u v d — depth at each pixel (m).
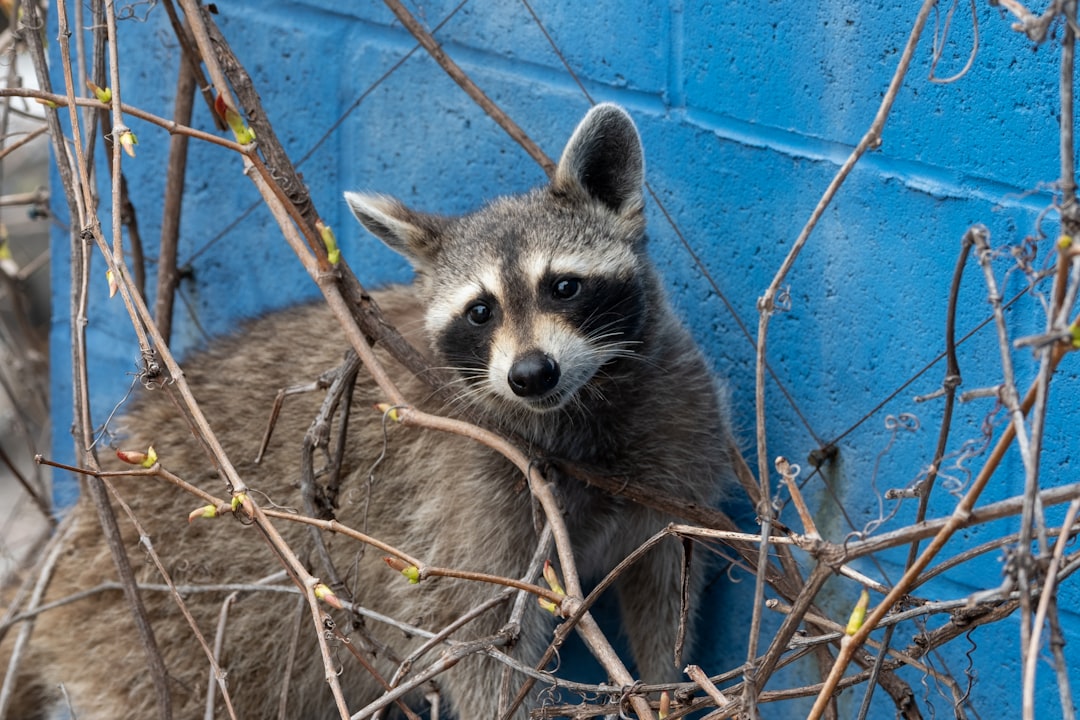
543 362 2.73
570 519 3.13
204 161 4.09
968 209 2.62
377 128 3.76
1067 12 1.58
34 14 3.08
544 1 3.31
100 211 4.29
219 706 3.45
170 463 3.48
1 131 3.61
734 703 2.02
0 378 4.32
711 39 3.01
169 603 3.42
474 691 3.11
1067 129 1.63
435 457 3.17
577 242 2.91
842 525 2.98
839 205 2.85
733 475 3.16
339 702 2.11
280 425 3.39
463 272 2.98
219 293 4.20
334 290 2.53
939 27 2.58
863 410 2.89
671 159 3.18
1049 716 2.69
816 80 2.83
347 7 3.72
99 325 4.46
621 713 2.23
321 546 2.67
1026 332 2.56
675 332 3.10
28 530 4.83
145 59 4.12
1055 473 2.57
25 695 3.69
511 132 3.22
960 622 2.06
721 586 3.31
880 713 3.01
